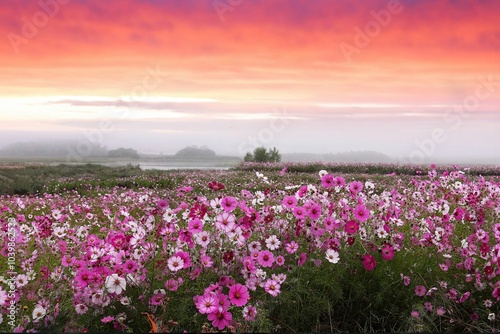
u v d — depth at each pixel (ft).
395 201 14.23
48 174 46.34
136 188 37.52
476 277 9.73
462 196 14.37
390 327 9.23
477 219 11.76
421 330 8.46
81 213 18.28
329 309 8.95
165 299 8.20
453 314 9.30
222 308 7.64
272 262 9.49
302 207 10.43
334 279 9.48
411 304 9.48
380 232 10.78
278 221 11.01
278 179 40.57
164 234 9.60
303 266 9.64
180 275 9.19
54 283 9.55
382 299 9.46
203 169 63.82
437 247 10.71
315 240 10.25
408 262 10.44
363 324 9.36
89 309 8.64
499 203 13.53
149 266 9.41
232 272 9.49
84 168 53.57
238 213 11.35
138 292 8.90
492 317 8.80
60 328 8.39
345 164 68.64
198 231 9.30
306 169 67.05
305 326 9.02
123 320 8.29
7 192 35.42
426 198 15.38
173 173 51.83
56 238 11.60
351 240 10.12
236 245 9.73
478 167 61.77
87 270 8.87
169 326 8.05
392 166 65.26
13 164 50.85
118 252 9.50
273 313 9.03
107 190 35.47
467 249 10.64
